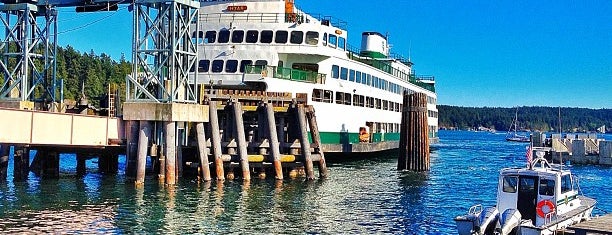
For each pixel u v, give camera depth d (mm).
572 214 23812
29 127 32500
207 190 35000
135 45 37125
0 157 37656
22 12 40656
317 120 49844
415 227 27203
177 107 36094
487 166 65438
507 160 78562
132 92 38344
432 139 91312
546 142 93938
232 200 32125
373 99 61312
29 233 23781
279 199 32969
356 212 30250
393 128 68938
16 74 45188
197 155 38844
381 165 56281
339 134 53031
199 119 37656
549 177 22969
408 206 32656
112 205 29969
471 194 38656
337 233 25469
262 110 41781
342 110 53500
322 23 54469
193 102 37906
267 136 40750
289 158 41531
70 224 25547
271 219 27734
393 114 68875
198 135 37938
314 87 49469
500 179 23797
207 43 50000
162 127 36719
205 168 37906
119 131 37594
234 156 40000
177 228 25375
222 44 49438
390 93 67625
